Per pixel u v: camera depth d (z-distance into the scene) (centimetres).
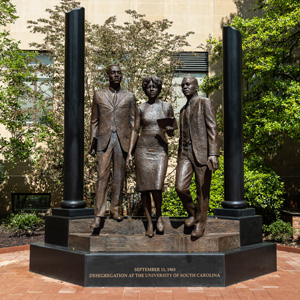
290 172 1312
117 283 556
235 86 717
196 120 602
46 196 1293
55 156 1095
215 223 637
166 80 1114
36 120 1287
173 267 559
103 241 584
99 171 626
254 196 961
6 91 1021
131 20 1351
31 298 501
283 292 530
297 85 973
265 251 639
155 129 605
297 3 1017
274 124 952
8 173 1273
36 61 1102
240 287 554
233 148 704
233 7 1381
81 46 695
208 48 1363
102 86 1081
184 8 1376
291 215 959
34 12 1332
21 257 787
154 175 588
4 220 1166
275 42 1096
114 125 646
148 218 599
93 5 1346
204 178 594
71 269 575
